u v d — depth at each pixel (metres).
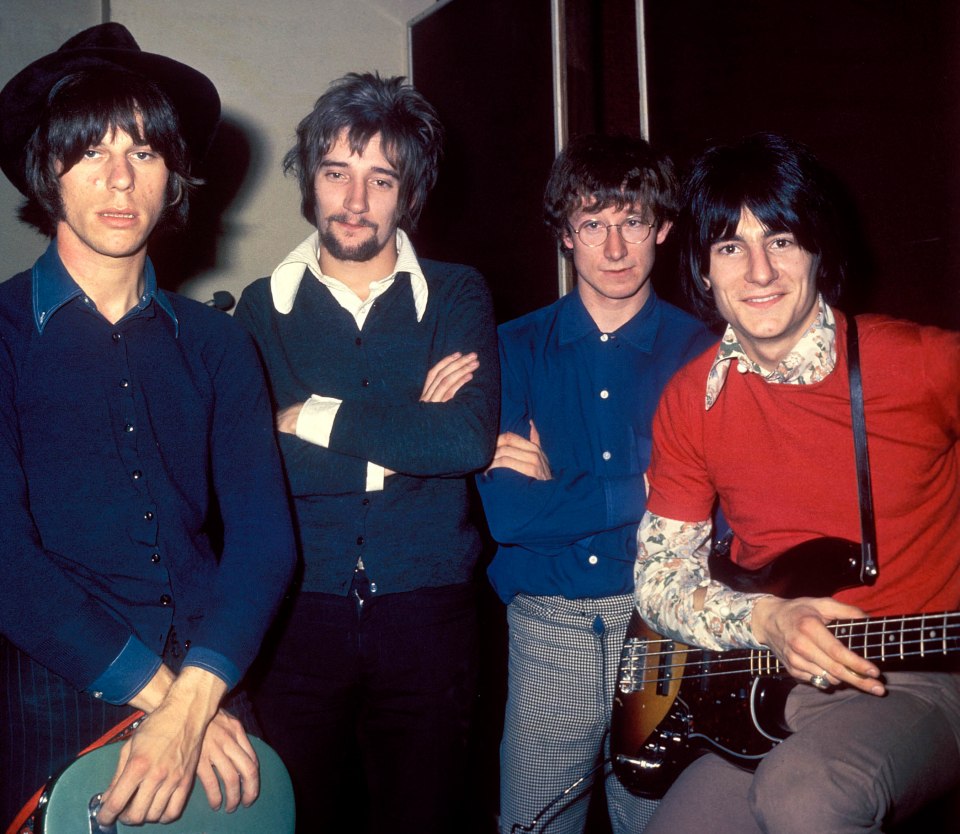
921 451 1.64
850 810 1.44
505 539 2.13
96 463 1.48
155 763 1.38
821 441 1.70
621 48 3.16
